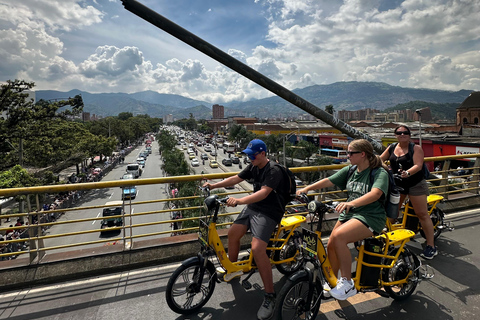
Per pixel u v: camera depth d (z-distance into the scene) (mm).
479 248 4445
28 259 3697
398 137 3939
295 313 2666
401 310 3027
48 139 25828
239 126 90875
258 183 3051
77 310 3016
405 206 4410
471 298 3238
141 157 80375
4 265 3555
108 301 3164
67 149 31188
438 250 4383
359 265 2820
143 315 2924
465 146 30031
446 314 2969
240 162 70812
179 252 4086
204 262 2836
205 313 2947
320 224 2693
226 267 2957
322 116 3549
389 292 3025
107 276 3682
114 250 3926
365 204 2533
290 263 3600
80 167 59781
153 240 4211
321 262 2680
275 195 2891
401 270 3033
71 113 25969
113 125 83500
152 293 3307
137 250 3988
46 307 3070
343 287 2502
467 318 2912
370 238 2791
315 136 69375
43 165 28625
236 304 3100
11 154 25172
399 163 4012
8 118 23375
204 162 74812
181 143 132875
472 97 74688
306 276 2564
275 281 3527
